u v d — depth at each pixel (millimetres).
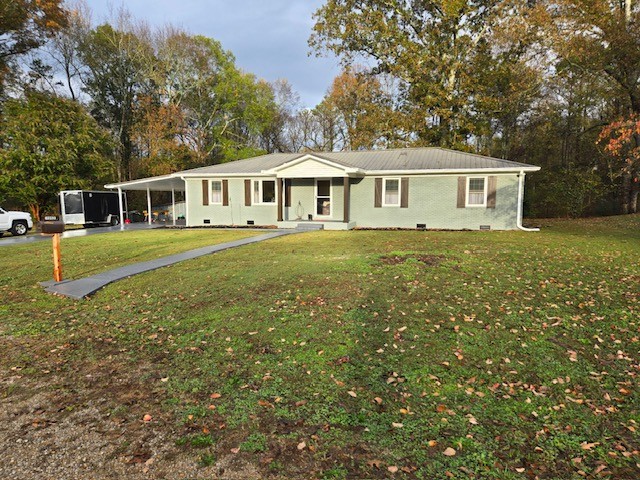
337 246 11328
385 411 3225
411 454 2691
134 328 5348
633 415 3121
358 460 2633
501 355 4195
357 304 5785
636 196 23188
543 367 3936
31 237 17000
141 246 12789
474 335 4680
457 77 25312
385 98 29078
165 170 30469
